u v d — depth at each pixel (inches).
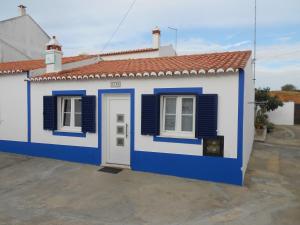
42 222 200.1
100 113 338.3
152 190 259.3
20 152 400.5
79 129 362.3
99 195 249.6
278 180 293.6
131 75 311.4
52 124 368.2
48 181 289.1
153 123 305.4
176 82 293.6
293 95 1230.9
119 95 330.3
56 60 396.8
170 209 220.5
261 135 658.2
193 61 352.8
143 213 214.1
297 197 245.9
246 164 331.6
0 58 626.2
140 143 315.9
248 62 331.0
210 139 278.8
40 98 380.5
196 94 284.5
